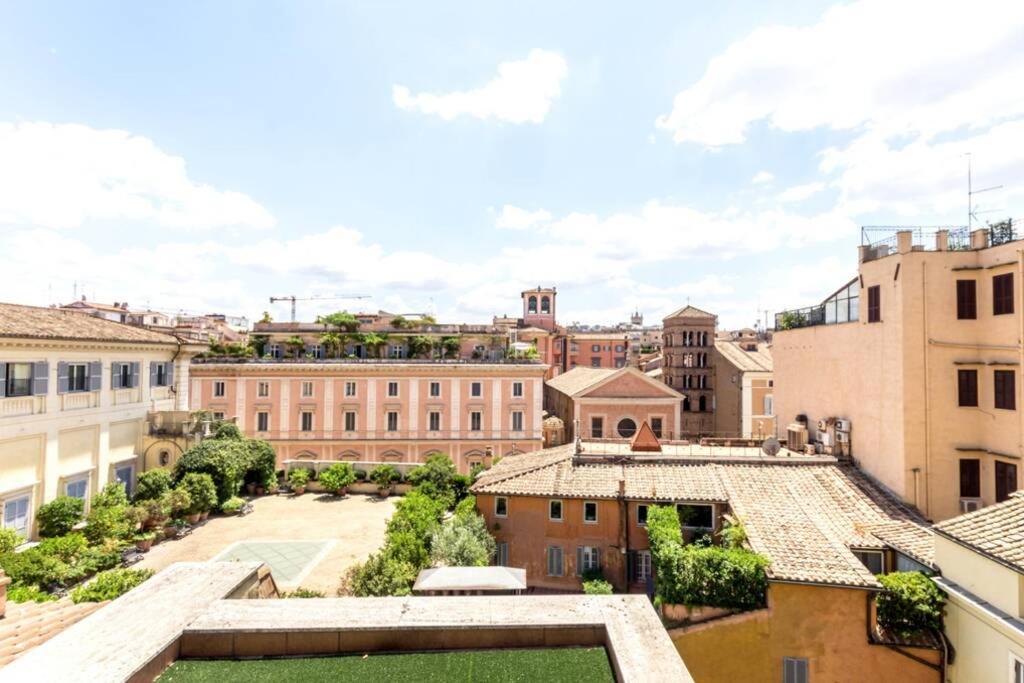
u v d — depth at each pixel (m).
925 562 15.03
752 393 46.78
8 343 21.27
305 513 27.95
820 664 14.51
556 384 58.31
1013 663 11.93
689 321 57.12
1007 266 17.75
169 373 31.81
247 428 44.38
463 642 4.30
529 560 23.09
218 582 4.98
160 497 24.78
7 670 3.58
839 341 24.19
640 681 3.66
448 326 51.06
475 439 45.31
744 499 20.19
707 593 15.30
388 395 45.22
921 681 14.11
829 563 15.33
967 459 19.06
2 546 18.19
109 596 13.93
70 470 24.41
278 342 49.25
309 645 4.21
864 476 21.73
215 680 3.92
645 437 26.19
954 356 19.30
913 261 19.72
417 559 18.91
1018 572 11.38
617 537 22.14
